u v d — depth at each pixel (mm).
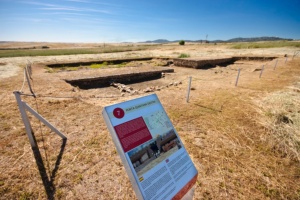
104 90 9531
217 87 8938
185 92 7984
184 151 2273
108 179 2988
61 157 3455
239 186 2916
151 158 1928
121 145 1763
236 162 3473
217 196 2725
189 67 16953
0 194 2633
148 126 2070
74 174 3057
